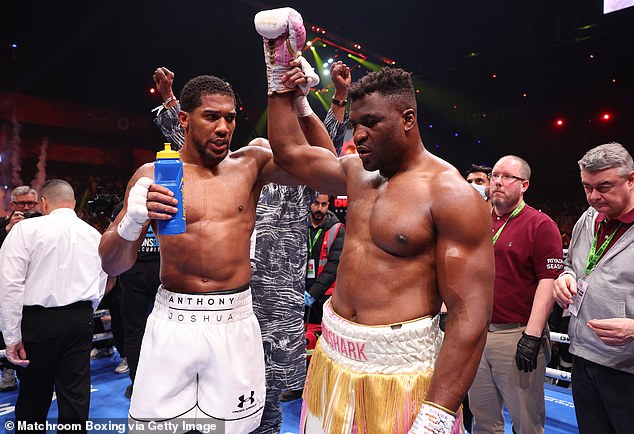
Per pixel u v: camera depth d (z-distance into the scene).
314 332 3.93
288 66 1.49
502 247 2.40
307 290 3.88
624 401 1.85
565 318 4.10
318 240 3.97
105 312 4.50
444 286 1.13
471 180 3.20
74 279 2.65
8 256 2.47
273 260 2.37
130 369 3.39
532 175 13.72
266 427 2.42
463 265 1.10
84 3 9.98
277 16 1.39
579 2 10.50
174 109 2.54
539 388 2.32
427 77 13.62
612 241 1.94
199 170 1.81
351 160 1.42
